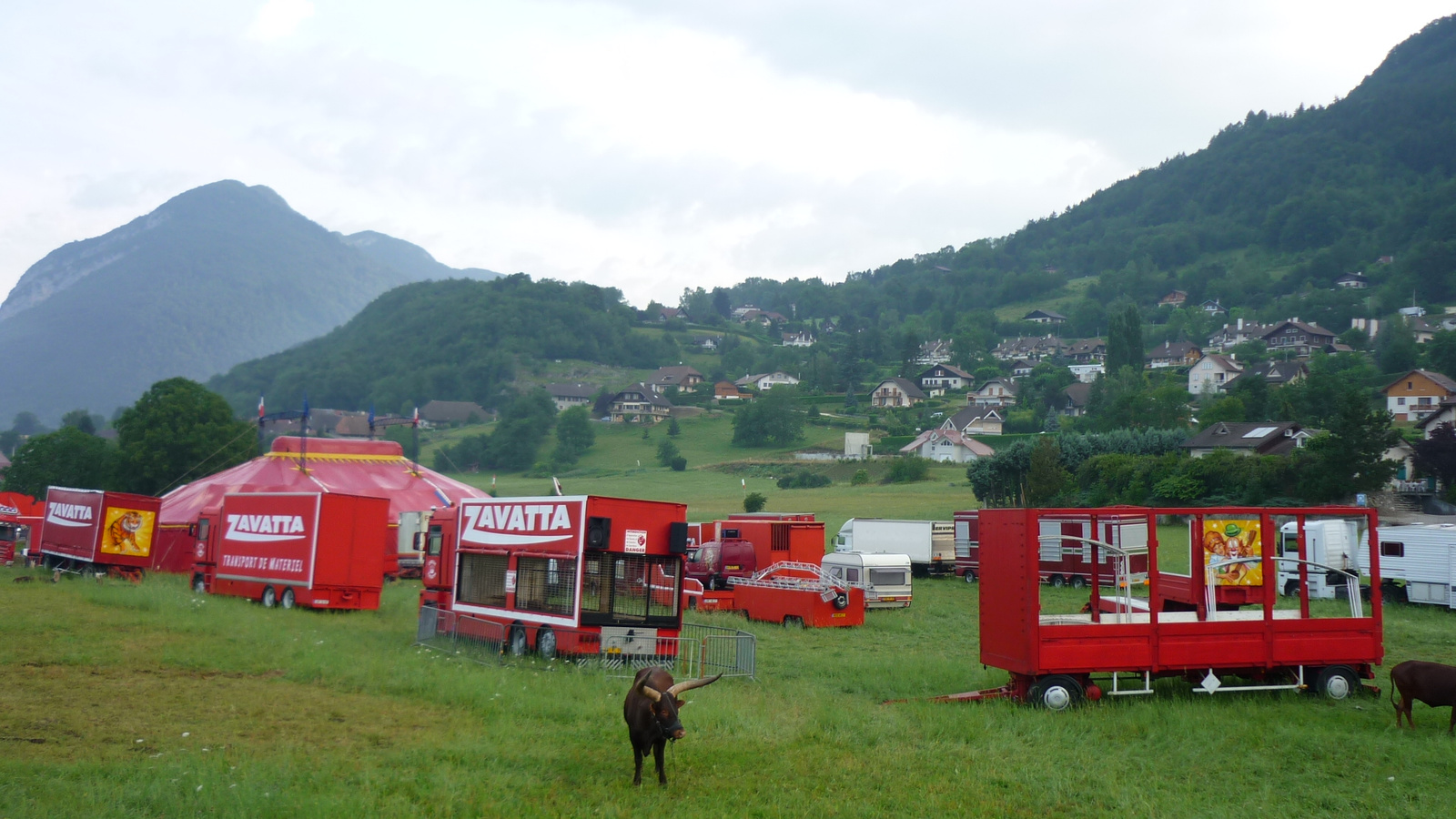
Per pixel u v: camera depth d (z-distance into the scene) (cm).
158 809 859
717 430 15788
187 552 3841
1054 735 1237
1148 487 6247
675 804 948
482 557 2134
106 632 1922
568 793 980
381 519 2788
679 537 1900
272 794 897
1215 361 15562
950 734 1253
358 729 1227
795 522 3247
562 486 10788
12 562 4191
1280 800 991
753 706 1421
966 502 7762
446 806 901
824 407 17788
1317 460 5662
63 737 1110
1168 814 934
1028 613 1398
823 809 930
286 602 2698
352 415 16675
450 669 1684
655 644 1855
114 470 6356
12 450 17325
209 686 1454
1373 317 19438
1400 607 3075
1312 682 1514
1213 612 1512
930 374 19712
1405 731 1276
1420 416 9925
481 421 17438
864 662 1945
